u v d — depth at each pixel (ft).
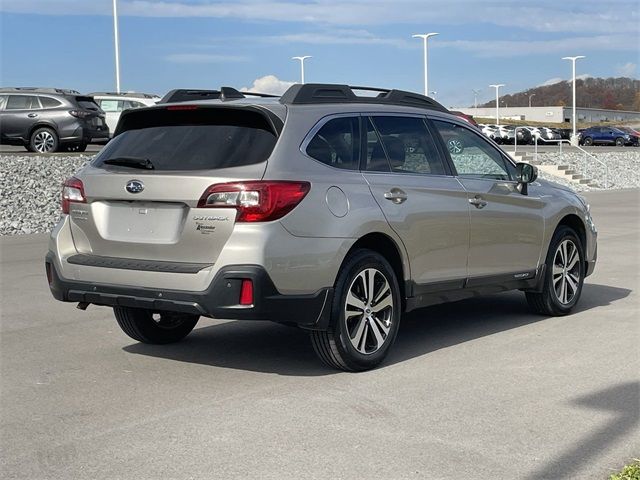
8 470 13.75
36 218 53.31
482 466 13.78
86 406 17.11
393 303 20.12
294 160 18.39
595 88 566.36
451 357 20.94
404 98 22.27
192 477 13.37
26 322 25.54
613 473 13.48
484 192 22.80
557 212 25.44
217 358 21.04
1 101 78.54
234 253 17.39
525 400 17.33
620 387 18.26
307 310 18.15
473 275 22.61
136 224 18.76
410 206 20.45
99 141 83.61
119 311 21.52
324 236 18.30
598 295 29.78
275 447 14.65
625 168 128.26
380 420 16.07
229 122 18.95
